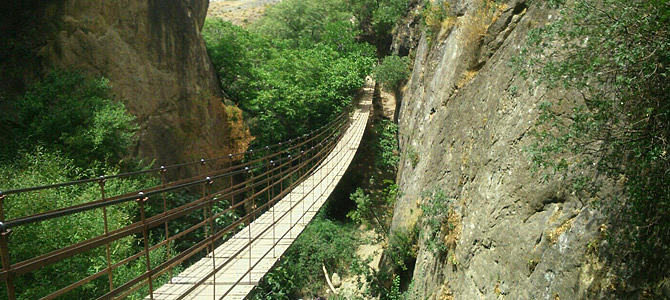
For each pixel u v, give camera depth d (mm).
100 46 13789
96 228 8438
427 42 15609
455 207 8188
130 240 9555
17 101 11734
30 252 7387
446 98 10820
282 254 8336
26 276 7504
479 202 7035
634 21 3445
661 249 3672
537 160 4379
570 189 4883
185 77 16766
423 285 9031
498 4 8836
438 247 8328
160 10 15805
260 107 20984
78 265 8086
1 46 12578
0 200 4254
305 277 15500
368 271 12586
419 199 10930
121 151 12156
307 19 32438
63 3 13289
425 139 12195
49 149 10375
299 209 11570
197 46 17719
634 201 3834
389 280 12008
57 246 7719
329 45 28281
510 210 6008
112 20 14188
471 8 10148
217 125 17953
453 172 8820
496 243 6168
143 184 12719
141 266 9734
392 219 13914
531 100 6059
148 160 14516
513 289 5492
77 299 7914
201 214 15023
